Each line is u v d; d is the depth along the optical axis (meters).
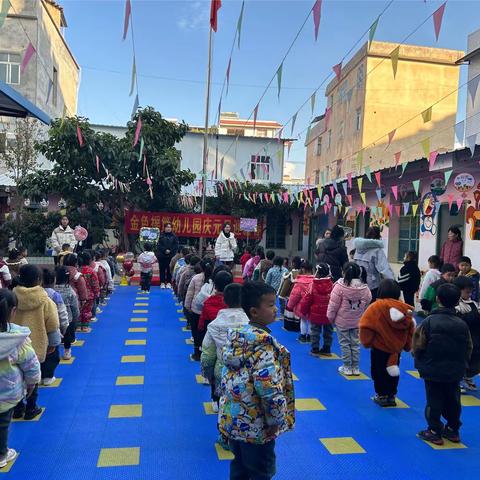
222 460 3.34
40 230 13.59
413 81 15.96
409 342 4.32
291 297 6.54
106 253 10.38
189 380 4.99
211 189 17.38
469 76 11.97
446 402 3.64
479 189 8.22
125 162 13.55
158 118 14.52
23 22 14.45
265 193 14.83
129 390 4.67
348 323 5.23
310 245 16.95
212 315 4.33
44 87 15.48
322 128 19.23
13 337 3.00
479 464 3.34
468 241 8.50
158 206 15.16
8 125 14.16
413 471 3.24
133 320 7.96
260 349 2.22
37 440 3.58
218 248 12.27
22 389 3.15
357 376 5.25
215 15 4.50
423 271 9.60
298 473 3.20
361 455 3.45
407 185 10.05
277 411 2.15
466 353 3.58
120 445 3.53
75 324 5.63
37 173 13.75
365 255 6.46
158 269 12.60
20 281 3.99
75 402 4.34
